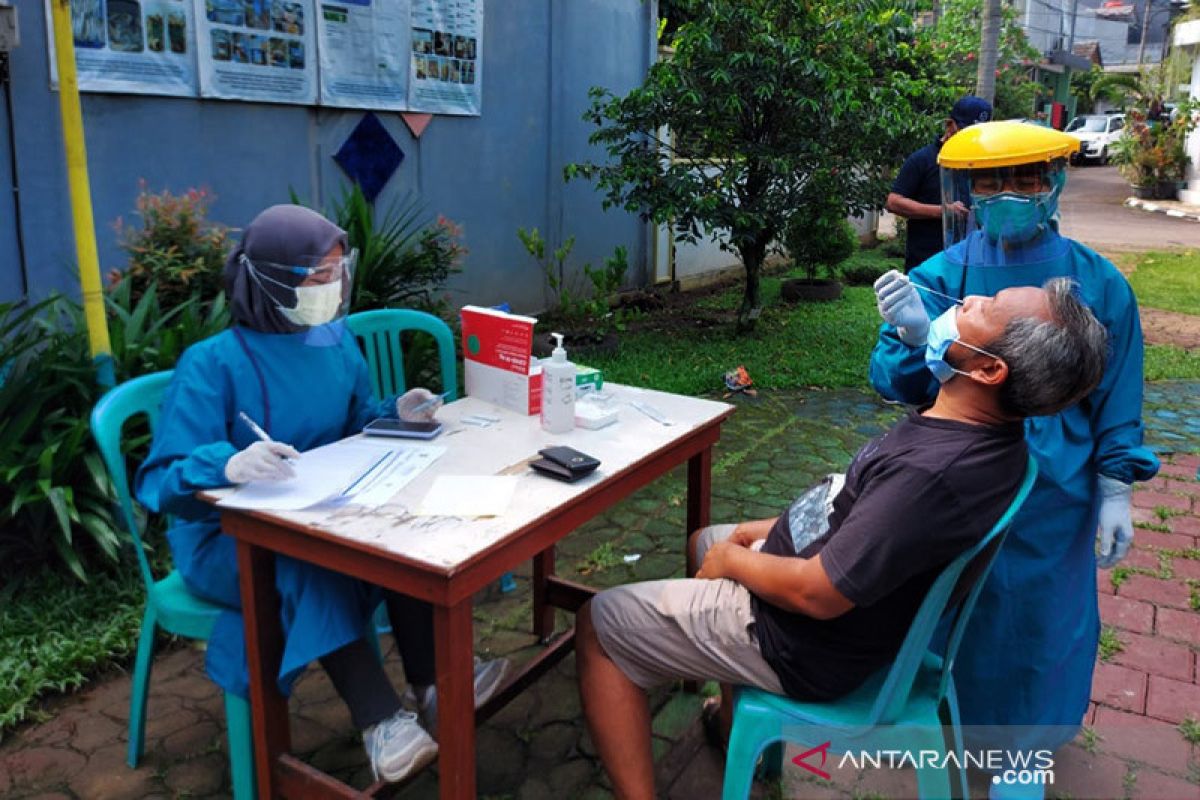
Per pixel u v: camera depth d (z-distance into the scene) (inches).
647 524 156.8
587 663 81.7
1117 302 83.3
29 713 105.0
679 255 363.9
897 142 261.7
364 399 98.7
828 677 73.5
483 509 74.0
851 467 74.8
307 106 219.9
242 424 85.3
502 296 286.2
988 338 66.8
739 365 252.4
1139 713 106.5
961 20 628.4
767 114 263.0
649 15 325.4
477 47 260.4
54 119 170.7
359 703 82.7
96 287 125.2
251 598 78.2
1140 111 781.3
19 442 126.9
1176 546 148.7
